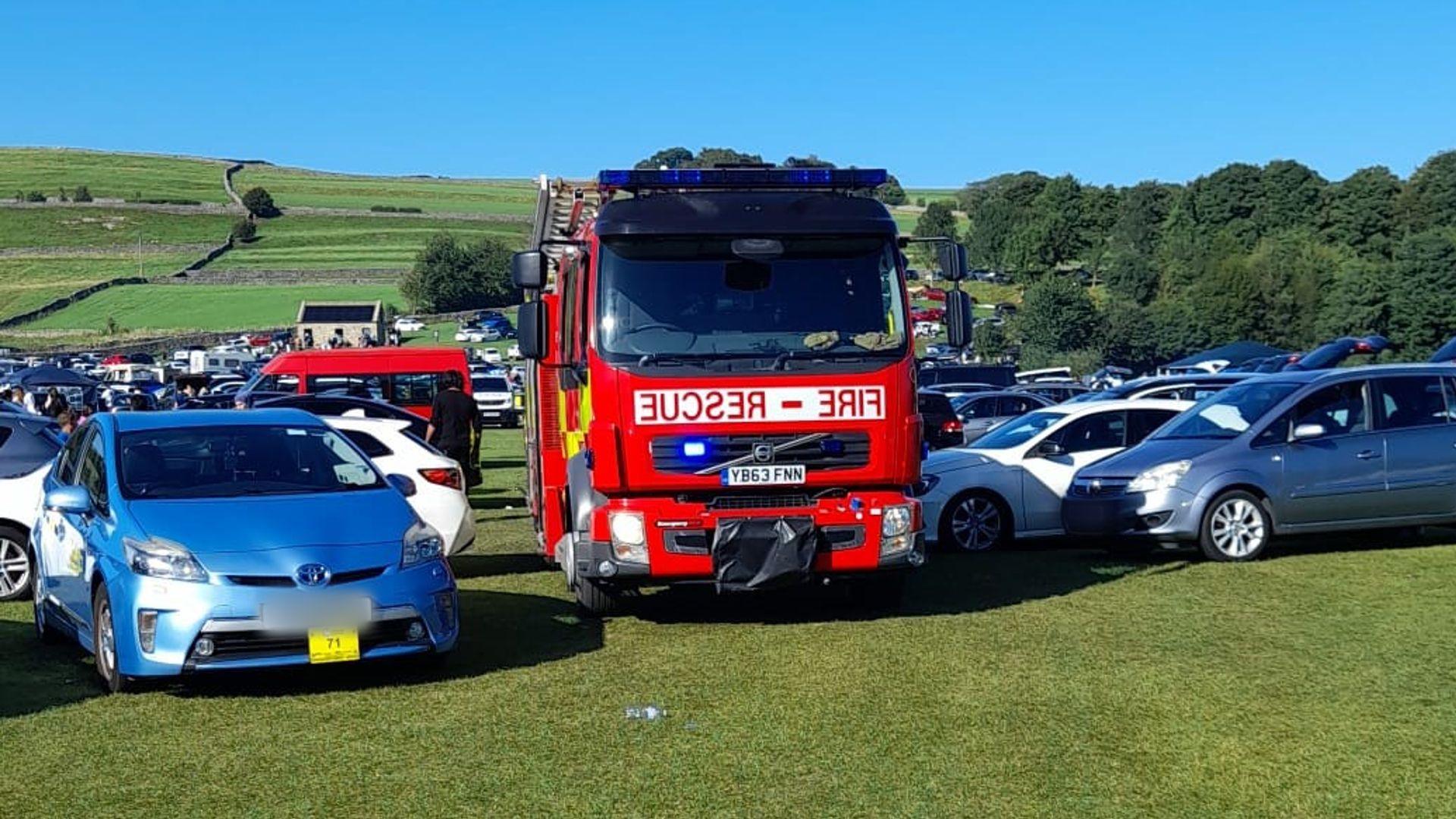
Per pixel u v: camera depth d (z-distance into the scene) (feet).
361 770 22.75
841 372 32.81
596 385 32.78
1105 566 43.29
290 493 30.73
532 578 43.80
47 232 512.63
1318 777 21.27
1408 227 325.21
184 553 27.66
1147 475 43.06
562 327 38.40
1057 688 27.07
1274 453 42.55
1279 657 29.25
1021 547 49.21
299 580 27.61
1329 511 42.42
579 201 37.55
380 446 43.24
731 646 32.01
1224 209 364.58
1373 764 21.83
